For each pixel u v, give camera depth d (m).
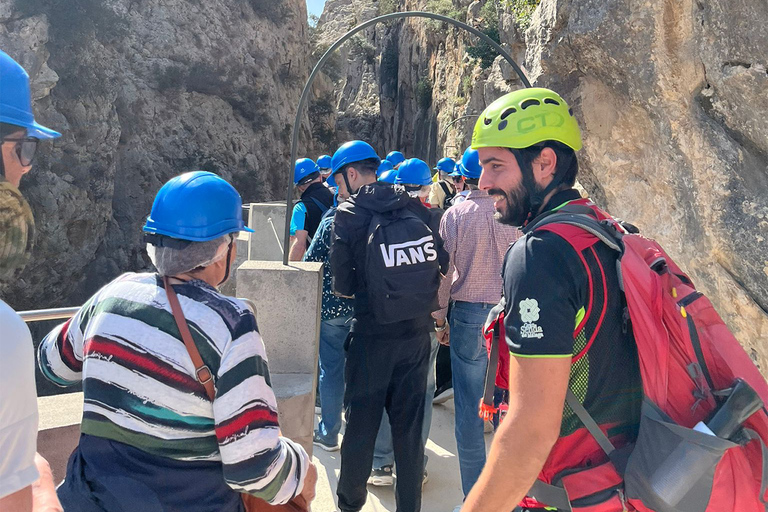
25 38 22.19
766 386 1.43
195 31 33.75
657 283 1.39
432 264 2.83
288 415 2.92
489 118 1.58
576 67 3.24
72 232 24.86
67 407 2.63
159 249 1.61
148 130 31.58
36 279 23.28
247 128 37.72
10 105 1.06
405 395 2.96
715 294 2.76
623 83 2.99
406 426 2.98
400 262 2.77
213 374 1.51
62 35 23.91
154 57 31.66
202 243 1.62
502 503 1.37
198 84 34.31
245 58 36.72
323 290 3.89
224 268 1.73
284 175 41.22
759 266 2.49
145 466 1.52
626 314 1.41
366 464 2.98
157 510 1.51
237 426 1.49
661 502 1.31
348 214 2.92
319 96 50.84
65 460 2.49
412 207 3.09
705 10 2.53
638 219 3.16
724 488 1.32
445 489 3.74
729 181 2.58
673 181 2.88
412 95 53.25
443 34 41.03
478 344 3.09
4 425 0.98
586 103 3.25
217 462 1.60
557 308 1.35
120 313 1.56
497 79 21.84
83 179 25.03
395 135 58.62
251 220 7.45
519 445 1.34
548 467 1.47
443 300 3.21
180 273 1.62
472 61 31.44
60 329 1.78
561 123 1.53
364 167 3.54
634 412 1.43
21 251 0.98
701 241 2.77
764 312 2.52
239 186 36.38
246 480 1.50
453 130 33.06
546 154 1.54
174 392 1.50
